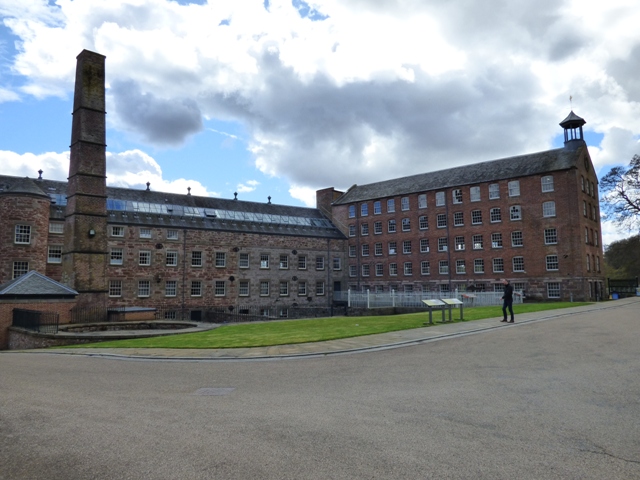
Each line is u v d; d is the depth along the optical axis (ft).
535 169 170.09
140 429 22.62
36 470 17.87
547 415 22.99
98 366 45.03
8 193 131.85
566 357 38.45
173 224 169.37
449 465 17.17
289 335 62.75
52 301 104.53
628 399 25.36
